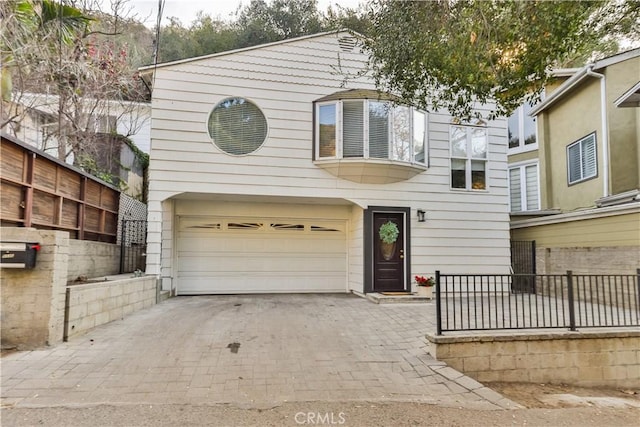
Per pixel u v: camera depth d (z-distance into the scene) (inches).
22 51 270.8
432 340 189.5
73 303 200.5
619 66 410.0
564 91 469.7
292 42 350.6
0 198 200.8
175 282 357.1
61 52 313.6
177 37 687.7
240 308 290.7
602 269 318.7
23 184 217.9
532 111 536.1
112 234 354.9
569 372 202.1
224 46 689.6
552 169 514.9
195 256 366.9
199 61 332.5
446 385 158.7
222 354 184.4
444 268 367.6
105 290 233.6
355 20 232.5
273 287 378.6
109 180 432.5
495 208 384.5
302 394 146.0
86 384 147.6
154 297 307.6
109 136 462.6
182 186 322.7
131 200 405.7
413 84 202.8
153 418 123.6
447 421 129.3
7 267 176.6
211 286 367.6
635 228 291.0
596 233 326.0
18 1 256.5
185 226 366.3
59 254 190.7
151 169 319.0
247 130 338.3
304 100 349.1
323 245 391.2
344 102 341.4
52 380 150.1
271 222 382.9
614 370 207.0
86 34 337.7
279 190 339.0
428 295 326.6
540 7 147.9
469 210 378.3
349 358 184.9
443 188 374.3
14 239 179.6
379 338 216.5
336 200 362.9
